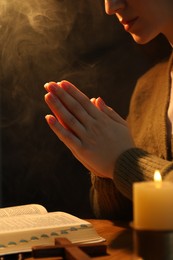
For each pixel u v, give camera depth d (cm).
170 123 163
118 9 155
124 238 119
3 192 251
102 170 136
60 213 132
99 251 103
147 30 155
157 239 81
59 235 112
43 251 101
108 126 136
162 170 125
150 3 152
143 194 82
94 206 164
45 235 111
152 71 187
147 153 133
